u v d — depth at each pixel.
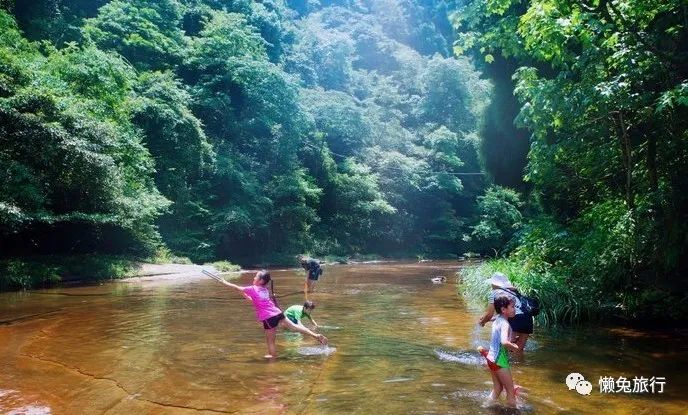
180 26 32.03
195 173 24.06
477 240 40.34
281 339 6.68
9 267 12.67
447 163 43.56
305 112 33.25
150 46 26.80
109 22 25.94
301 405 4.11
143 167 18.23
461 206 44.59
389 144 42.72
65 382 4.73
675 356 5.82
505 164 19.59
